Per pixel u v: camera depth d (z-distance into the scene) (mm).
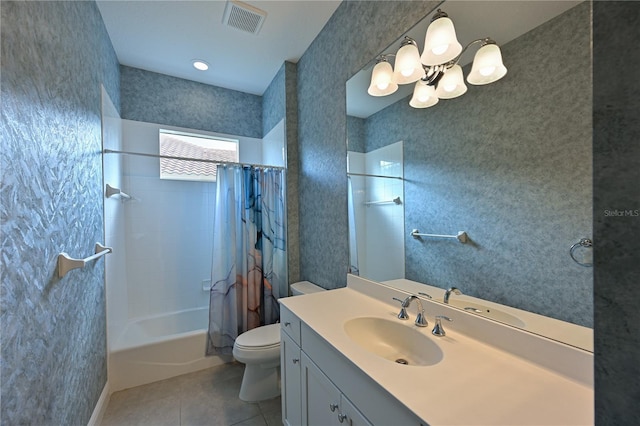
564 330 821
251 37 2207
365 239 1733
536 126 907
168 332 2682
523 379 780
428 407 666
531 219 924
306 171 2438
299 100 2543
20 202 857
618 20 416
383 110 1574
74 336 1295
